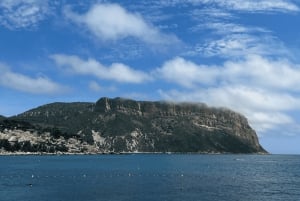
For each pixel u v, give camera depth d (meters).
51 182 134.38
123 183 131.25
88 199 93.38
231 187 121.19
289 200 95.38
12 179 145.88
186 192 106.81
